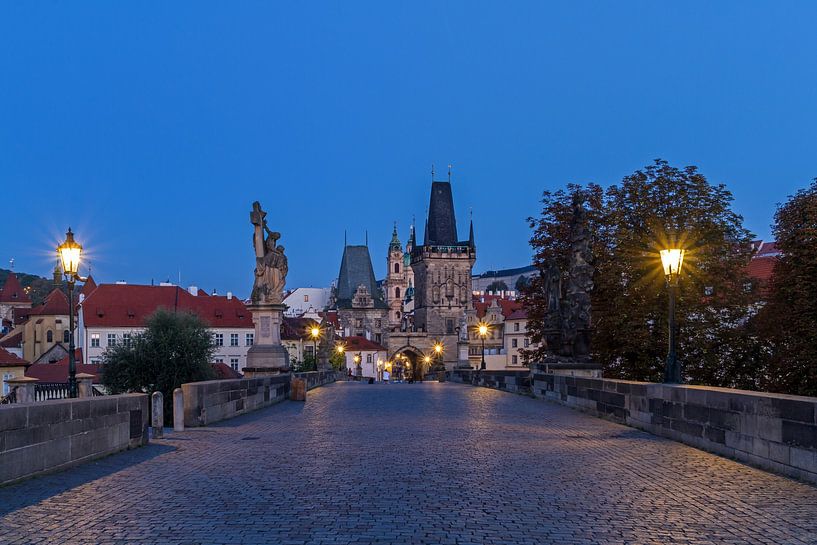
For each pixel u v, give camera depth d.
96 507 11.85
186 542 9.79
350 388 55.81
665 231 50.84
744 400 16.47
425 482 14.01
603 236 53.59
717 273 51.41
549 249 57.31
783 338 48.91
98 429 16.89
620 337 49.69
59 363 87.50
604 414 27.11
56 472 15.10
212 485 13.70
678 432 20.17
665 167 53.47
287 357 39.88
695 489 13.41
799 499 12.59
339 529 10.46
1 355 75.00
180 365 61.97
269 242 39.56
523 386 44.06
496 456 17.36
